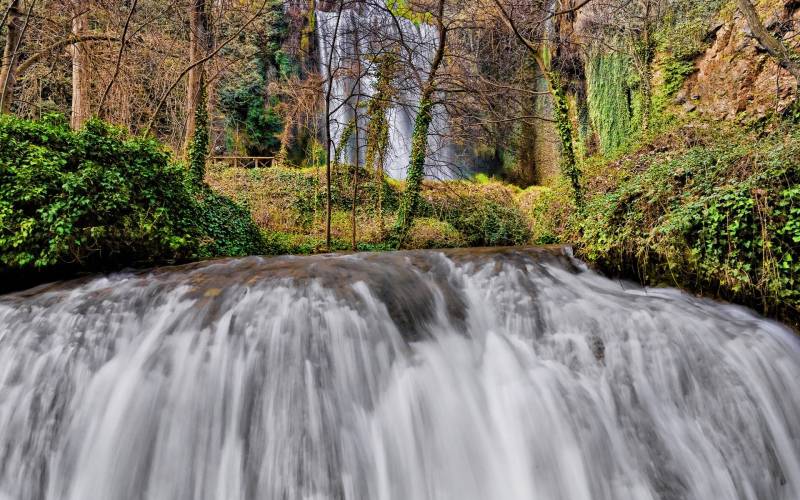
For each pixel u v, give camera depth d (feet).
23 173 16.03
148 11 35.09
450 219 48.73
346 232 45.68
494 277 16.83
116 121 36.70
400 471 9.80
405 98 43.01
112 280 16.65
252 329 11.67
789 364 12.66
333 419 10.20
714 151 18.29
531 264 18.48
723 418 11.47
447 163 42.83
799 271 13.56
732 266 14.69
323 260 18.66
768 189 14.32
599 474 9.95
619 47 43.80
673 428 11.21
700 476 10.07
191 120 39.27
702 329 13.17
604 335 13.28
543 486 9.66
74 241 16.46
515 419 10.74
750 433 11.18
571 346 13.08
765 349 12.76
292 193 51.62
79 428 10.33
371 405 10.80
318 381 10.73
